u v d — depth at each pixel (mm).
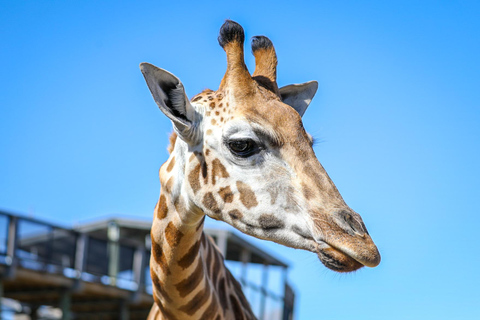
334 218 3758
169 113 4145
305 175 3932
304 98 5035
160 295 4453
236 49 4230
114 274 15445
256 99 4125
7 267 13273
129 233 19828
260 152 4023
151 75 4152
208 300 4477
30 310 16203
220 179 4113
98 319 17016
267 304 19062
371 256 3568
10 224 13422
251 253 18812
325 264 3752
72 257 14617
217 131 4152
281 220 3941
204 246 4781
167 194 4363
